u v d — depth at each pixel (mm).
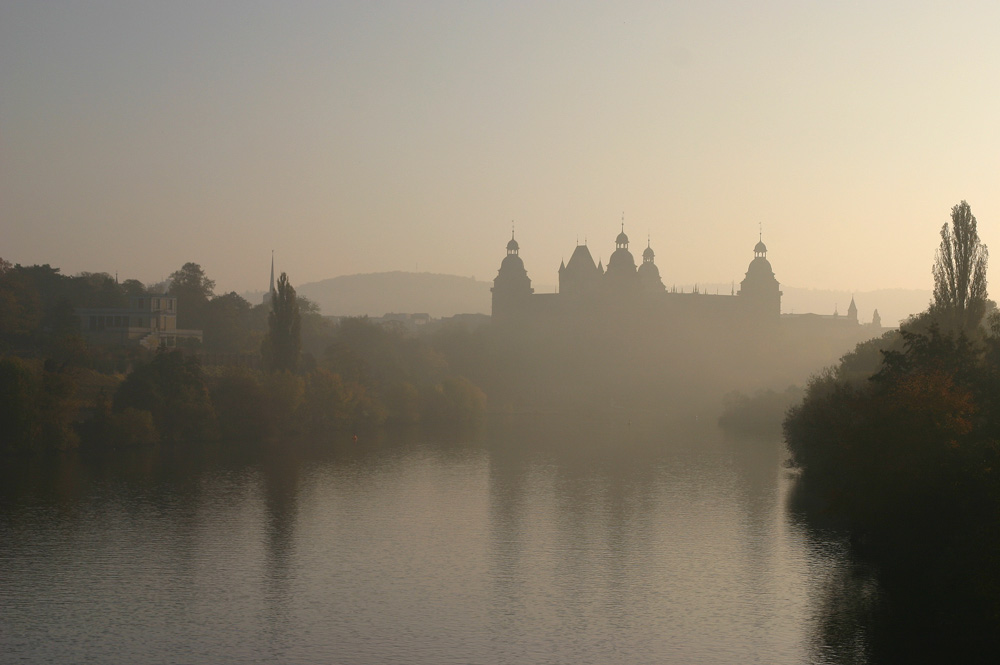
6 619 69375
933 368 73688
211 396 163000
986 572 55219
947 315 107188
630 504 110188
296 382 169250
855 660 60688
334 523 99750
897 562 73188
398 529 97188
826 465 85000
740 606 72000
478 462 145000
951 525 64062
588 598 74625
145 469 129000
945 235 108062
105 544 89688
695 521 100250
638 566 83188
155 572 81125
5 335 199000
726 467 139500
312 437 172500
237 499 111500
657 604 72938
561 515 103938
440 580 79438
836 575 79000
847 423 77000
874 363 120562
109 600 73750
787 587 76312
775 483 124812
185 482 121125
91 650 63844
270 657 62875
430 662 62125
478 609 72188
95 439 140750
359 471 134125
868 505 68625
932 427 66188
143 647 64375
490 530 96688
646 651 63688
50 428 135125
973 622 60000
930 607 65812
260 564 83938
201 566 83250
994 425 67625
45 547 88312
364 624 69062
